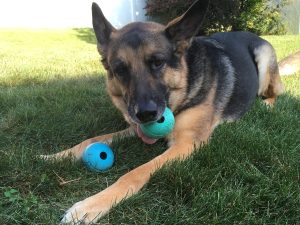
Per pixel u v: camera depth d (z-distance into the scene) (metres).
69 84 0.93
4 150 0.54
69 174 0.47
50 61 1.36
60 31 2.53
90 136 0.62
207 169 0.46
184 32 0.54
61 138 0.60
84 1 2.87
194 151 0.50
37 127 0.61
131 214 0.39
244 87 0.67
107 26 0.58
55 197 0.43
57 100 0.78
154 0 2.52
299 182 0.44
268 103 0.76
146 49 0.51
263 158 0.50
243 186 0.44
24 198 0.41
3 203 0.40
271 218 0.39
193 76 0.56
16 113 0.67
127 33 0.54
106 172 0.48
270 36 2.26
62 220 0.38
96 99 0.79
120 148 0.54
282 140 0.54
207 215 0.38
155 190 0.43
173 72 0.53
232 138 0.54
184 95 0.55
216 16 2.40
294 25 2.59
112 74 0.57
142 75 0.51
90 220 0.38
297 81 0.96
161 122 0.50
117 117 0.68
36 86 0.93
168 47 0.53
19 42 2.05
